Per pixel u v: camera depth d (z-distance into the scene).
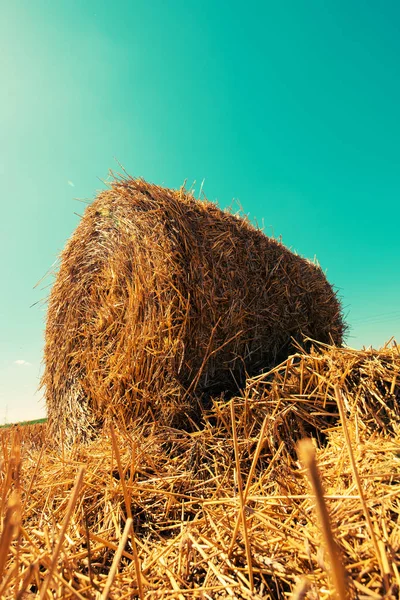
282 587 1.21
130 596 1.26
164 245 3.08
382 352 2.66
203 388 3.07
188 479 2.25
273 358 3.64
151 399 2.96
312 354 2.76
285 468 2.00
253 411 2.50
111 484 2.10
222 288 3.24
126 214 3.46
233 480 2.18
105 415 3.22
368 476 1.48
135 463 2.24
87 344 3.57
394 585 0.97
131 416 3.04
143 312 3.11
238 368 3.30
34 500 2.15
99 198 3.84
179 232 3.12
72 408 3.59
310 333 4.11
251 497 1.55
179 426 2.87
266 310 3.57
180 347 2.94
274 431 2.33
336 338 4.75
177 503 2.02
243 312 3.33
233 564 1.34
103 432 3.08
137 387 3.02
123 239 3.44
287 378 2.70
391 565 1.06
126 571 1.45
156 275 3.07
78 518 1.91
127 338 3.17
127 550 1.70
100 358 3.40
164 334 2.99
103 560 1.58
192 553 1.47
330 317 4.60
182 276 3.04
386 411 2.27
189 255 3.13
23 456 3.45
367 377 2.45
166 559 1.51
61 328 3.90
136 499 2.04
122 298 3.36
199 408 2.93
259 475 2.21
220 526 1.60
